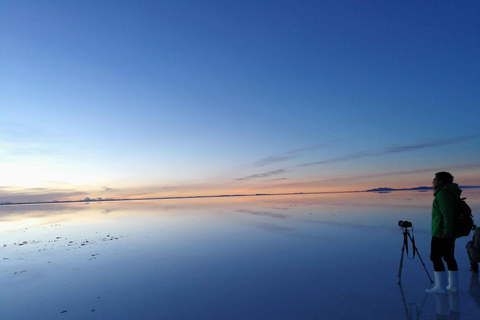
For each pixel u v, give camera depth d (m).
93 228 13.34
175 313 3.90
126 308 4.15
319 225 11.42
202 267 6.18
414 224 10.29
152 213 21.55
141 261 6.88
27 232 12.71
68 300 4.55
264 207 23.88
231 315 3.75
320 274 5.29
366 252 6.74
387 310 3.60
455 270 4.05
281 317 3.60
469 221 3.90
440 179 4.10
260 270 5.77
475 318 3.26
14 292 4.99
